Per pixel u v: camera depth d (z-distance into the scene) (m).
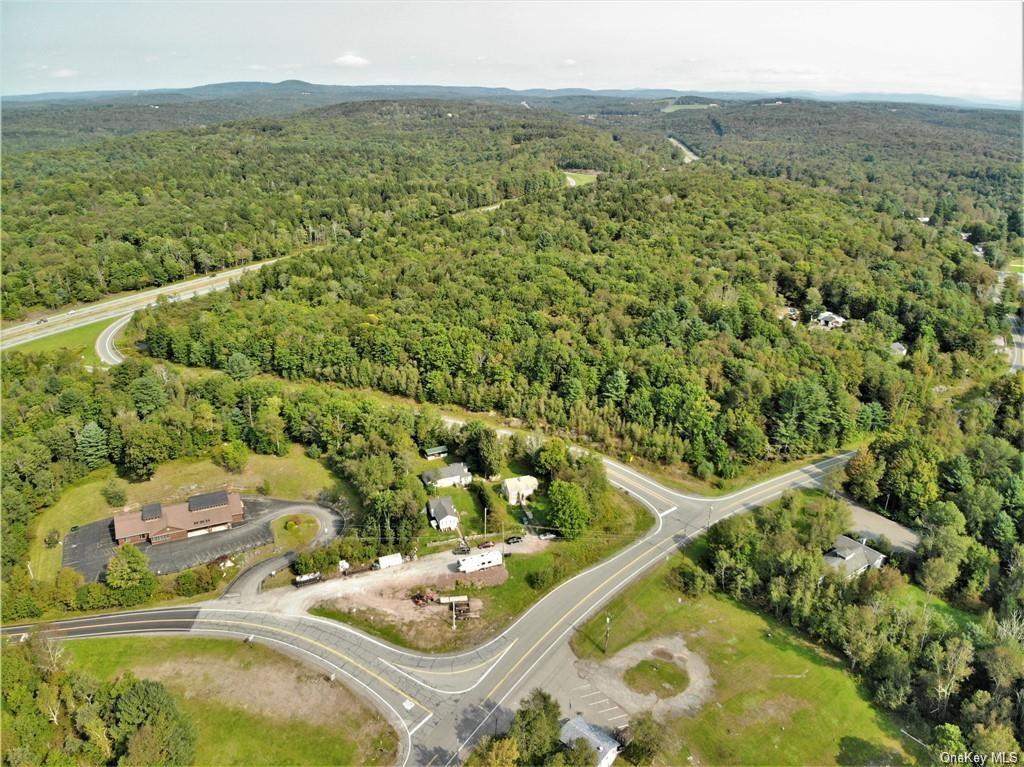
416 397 175.25
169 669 92.56
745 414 150.25
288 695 88.81
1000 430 158.25
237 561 116.25
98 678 89.75
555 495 121.50
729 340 180.88
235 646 96.94
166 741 76.62
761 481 143.12
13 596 101.62
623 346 176.75
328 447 148.50
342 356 179.38
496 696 89.44
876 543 118.12
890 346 197.38
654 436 147.62
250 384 159.00
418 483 129.00
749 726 85.75
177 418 145.75
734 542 114.44
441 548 119.31
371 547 115.88
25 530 120.00
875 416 160.12
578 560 117.19
